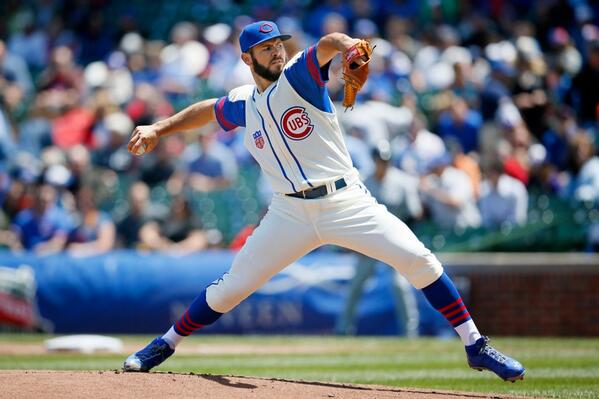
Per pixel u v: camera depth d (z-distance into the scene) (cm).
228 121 1983
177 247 4684
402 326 4450
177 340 2033
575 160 4753
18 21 7388
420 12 6469
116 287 4528
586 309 4472
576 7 6244
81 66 6925
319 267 4581
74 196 5106
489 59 5991
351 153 4603
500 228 4709
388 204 4269
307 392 1772
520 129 5116
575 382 2491
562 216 4669
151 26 7081
